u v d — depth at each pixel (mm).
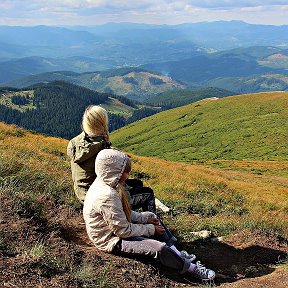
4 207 3332
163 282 2943
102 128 3453
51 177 5312
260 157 54781
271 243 4449
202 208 6992
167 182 9984
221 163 42625
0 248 2689
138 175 10734
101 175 3014
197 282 3135
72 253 2945
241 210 8102
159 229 3277
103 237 3100
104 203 2986
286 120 71125
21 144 10219
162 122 94562
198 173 15336
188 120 87812
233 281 3336
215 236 4602
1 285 2250
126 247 3064
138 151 77062
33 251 2680
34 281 2408
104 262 2951
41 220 3490
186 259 3127
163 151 73375
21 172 4773
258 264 3801
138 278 2871
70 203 4492
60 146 13039
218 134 73062
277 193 15875
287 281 3248
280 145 60250
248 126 72500
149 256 3070
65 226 3693
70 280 2527
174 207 6621
